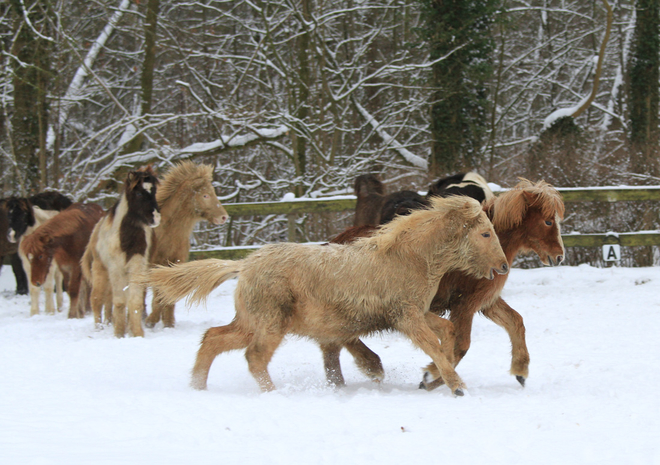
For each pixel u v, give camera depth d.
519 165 18.05
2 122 20.81
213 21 23.56
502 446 3.98
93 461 3.53
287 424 4.48
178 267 6.37
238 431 4.29
